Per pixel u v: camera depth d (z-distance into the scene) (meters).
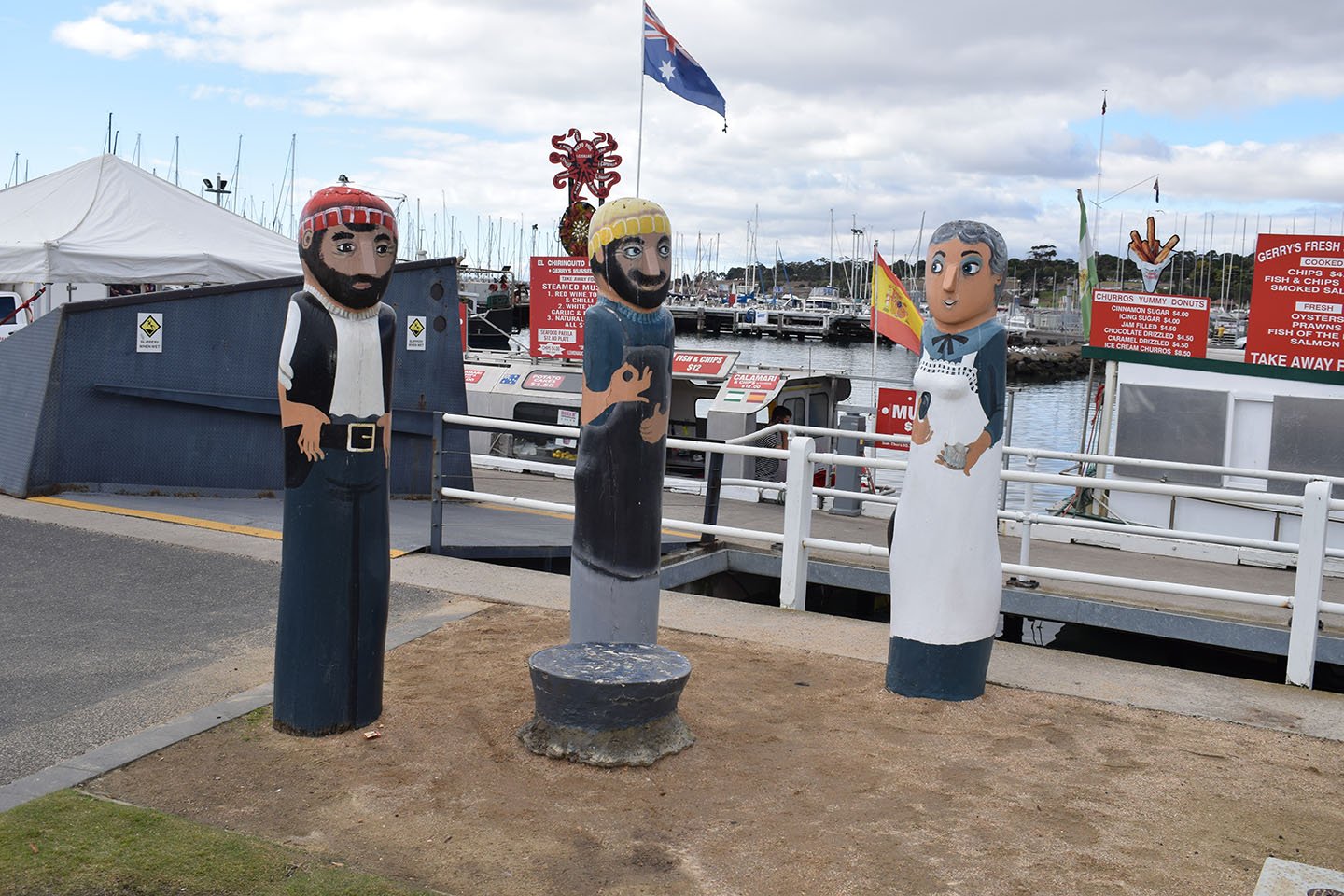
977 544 6.12
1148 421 12.82
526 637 7.01
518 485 13.79
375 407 5.40
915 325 16.08
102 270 13.08
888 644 7.25
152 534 9.05
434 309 11.83
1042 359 48.62
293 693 5.34
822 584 9.77
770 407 15.39
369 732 5.43
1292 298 12.08
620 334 6.00
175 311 10.48
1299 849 4.53
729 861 4.33
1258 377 12.25
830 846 4.47
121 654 6.40
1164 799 4.99
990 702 6.22
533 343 17.48
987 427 6.10
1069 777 5.20
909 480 6.25
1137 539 12.06
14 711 5.52
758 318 69.44
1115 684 6.61
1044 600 8.70
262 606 7.40
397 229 5.40
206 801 4.68
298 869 4.13
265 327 10.97
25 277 12.70
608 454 6.04
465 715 5.70
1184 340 12.79
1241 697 6.44
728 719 5.82
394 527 10.12
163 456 10.57
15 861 4.06
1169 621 8.23
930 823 4.68
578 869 4.24
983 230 6.07
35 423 10.05
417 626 7.18
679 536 10.52
